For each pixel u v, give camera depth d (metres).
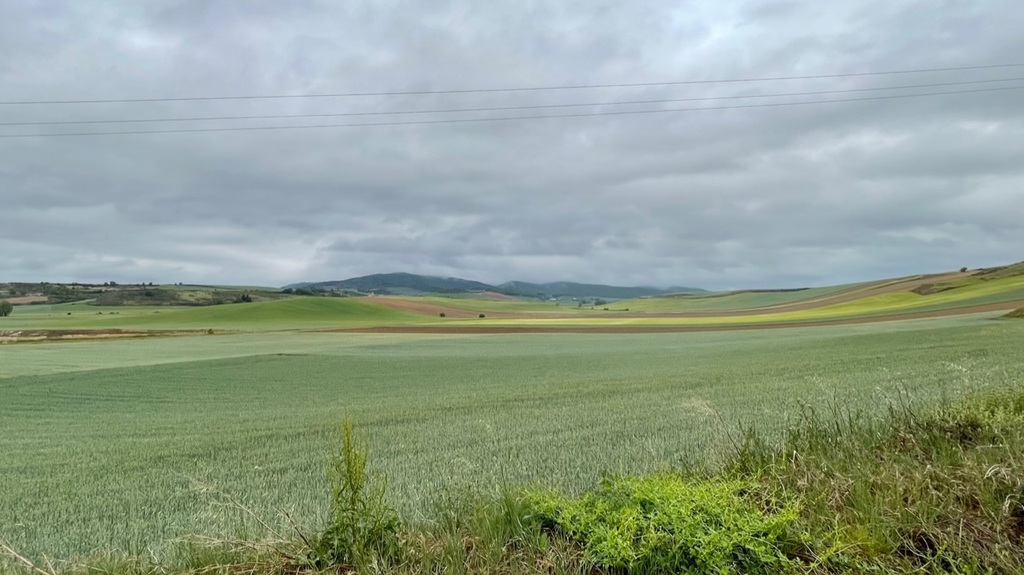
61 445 13.22
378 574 3.79
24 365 36.03
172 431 14.87
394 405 18.36
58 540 6.29
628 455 8.70
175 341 59.28
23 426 16.19
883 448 5.86
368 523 4.31
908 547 3.81
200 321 94.56
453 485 6.59
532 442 10.59
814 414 7.47
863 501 4.21
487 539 4.11
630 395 17.70
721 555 3.61
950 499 4.22
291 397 21.78
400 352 43.53
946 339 32.12
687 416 12.64
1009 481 4.29
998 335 31.83
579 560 3.85
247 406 19.64
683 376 22.83
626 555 3.64
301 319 98.94
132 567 4.48
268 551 4.28
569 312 144.75
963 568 3.43
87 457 11.71
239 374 29.95
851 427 6.48
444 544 4.16
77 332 72.12
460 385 24.08
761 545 3.71
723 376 21.78
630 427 11.65
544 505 4.50
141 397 22.31
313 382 26.50
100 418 17.58
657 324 83.44
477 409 16.36
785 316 93.12
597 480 6.95
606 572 3.71
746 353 34.84
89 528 6.74
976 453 5.08
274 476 9.21
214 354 44.00
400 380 26.80
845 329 56.09
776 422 10.48
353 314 106.31
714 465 5.96
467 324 87.06
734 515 4.01
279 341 57.78
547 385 22.50
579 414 14.30
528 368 31.11
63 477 9.94
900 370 18.25
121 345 54.50
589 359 35.91
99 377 28.91
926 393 12.14
